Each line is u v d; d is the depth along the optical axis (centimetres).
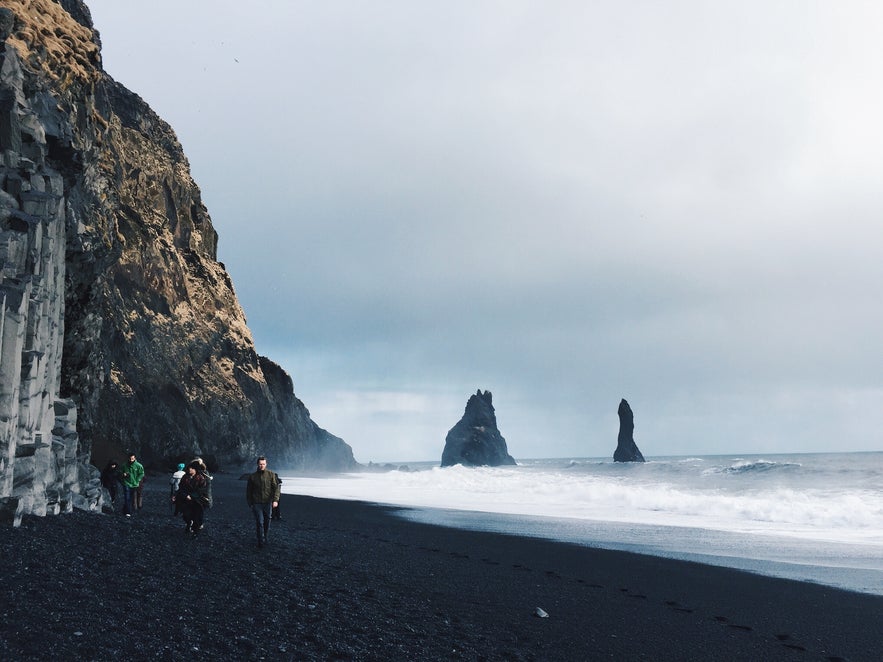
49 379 1759
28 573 950
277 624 870
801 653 1011
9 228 1540
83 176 2455
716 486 5238
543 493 4778
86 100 2544
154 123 8712
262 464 1591
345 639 842
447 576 1465
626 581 1574
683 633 1092
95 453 3962
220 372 7956
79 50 2586
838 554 2025
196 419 7131
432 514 3256
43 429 1675
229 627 827
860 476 5288
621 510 3469
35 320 1574
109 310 6269
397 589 1248
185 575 1109
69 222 2280
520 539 2305
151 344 6862
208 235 9206
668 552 2045
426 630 945
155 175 8088
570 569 1716
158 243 7531
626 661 911
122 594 914
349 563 1511
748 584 1563
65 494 1800
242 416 7956
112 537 1417
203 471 1662
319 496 4666
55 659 634
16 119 1664
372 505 3766
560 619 1127
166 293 7356
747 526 2741
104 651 677
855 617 1259
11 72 1739
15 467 1451
